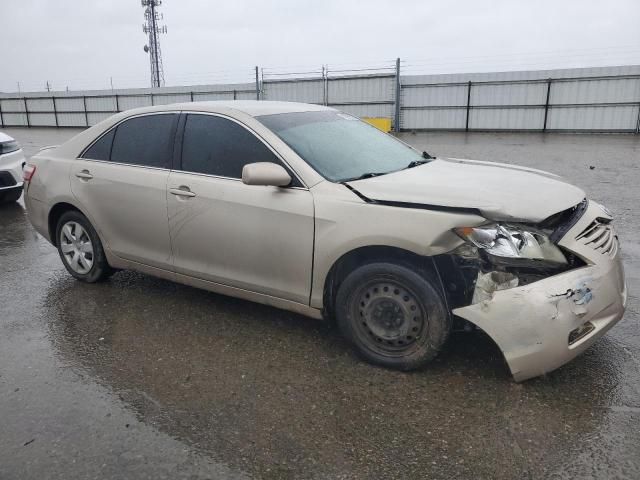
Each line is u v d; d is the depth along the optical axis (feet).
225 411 9.69
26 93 129.29
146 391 10.36
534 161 46.32
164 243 13.61
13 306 14.64
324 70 96.68
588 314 9.63
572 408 9.53
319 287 11.30
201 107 13.39
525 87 83.46
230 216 12.14
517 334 9.46
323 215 10.89
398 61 90.07
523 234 9.68
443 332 10.27
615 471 8.00
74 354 11.87
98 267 15.58
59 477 8.09
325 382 10.57
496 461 8.27
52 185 15.79
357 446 8.69
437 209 9.96
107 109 121.29
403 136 81.66
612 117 79.15
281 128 12.47
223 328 12.98
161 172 13.48
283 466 8.25
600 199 28.14
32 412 9.73
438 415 9.44
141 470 8.20
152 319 13.57
